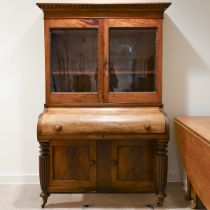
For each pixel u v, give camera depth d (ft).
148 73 8.50
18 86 9.72
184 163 8.14
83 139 8.01
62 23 8.09
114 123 7.76
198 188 6.83
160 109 8.26
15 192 9.23
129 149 8.45
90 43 8.41
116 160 8.47
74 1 9.52
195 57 9.68
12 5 9.46
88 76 8.46
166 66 9.71
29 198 8.77
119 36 8.38
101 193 9.09
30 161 9.96
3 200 8.62
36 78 9.71
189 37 9.62
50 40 8.17
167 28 9.61
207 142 6.09
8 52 9.61
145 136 7.79
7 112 9.78
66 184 8.54
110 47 8.30
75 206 8.23
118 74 8.50
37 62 9.66
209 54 9.66
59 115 7.96
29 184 9.91
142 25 8.11
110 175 8.54
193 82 9.74
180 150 8.56
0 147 9.87
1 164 9.93
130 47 8.46
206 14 9.55
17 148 9.91
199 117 9.16
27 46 9.61
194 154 7.06
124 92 8.36
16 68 9.66
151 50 8.45
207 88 9.75
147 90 8.49
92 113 8.07
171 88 9.77
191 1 9.52
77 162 8.50
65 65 8.47
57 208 8.09
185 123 8.04
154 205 8.27
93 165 8.50
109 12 8.05
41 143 7.94
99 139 8.03
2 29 9.53
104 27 8.10
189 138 7.50
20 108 9.78
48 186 8.23
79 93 8.30
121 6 7.90
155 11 8.05
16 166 9.96
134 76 8.51
